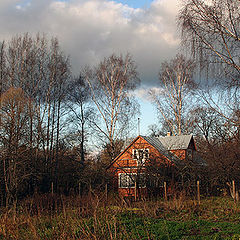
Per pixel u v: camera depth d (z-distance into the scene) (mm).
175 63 33656
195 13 10305
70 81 34188
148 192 22766
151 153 26078
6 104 24859
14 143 24109
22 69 30828
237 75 9930
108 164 32625
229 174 20719
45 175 29812
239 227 11281
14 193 21609
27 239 9289
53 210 13945
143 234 10406
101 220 10875
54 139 32562
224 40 9953
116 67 33844
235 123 10789
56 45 33188
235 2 9703
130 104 33188
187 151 31141
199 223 12188
